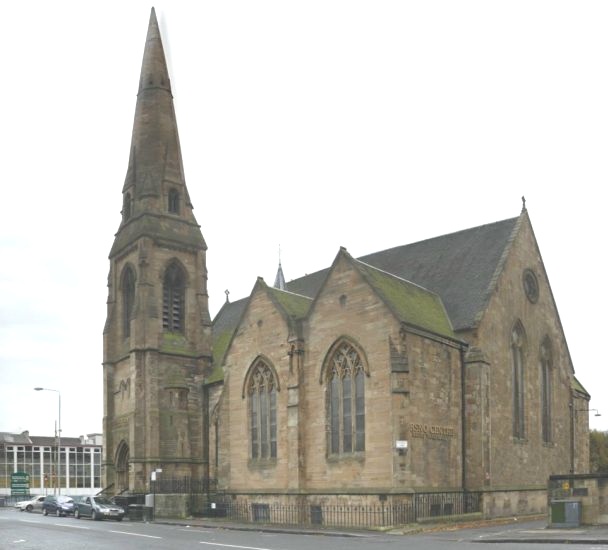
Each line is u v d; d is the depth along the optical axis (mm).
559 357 57781
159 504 55219
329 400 46188
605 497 35562
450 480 44562
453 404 45938
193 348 65875
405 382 41688
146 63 71438
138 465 59812
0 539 33031
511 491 48031
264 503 49344
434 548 27281
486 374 47000
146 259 64125
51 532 37781
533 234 56625
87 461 168750
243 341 53312
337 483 44469
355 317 44906
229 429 53500
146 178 67500
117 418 65688
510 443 49219
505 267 51812
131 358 62500
